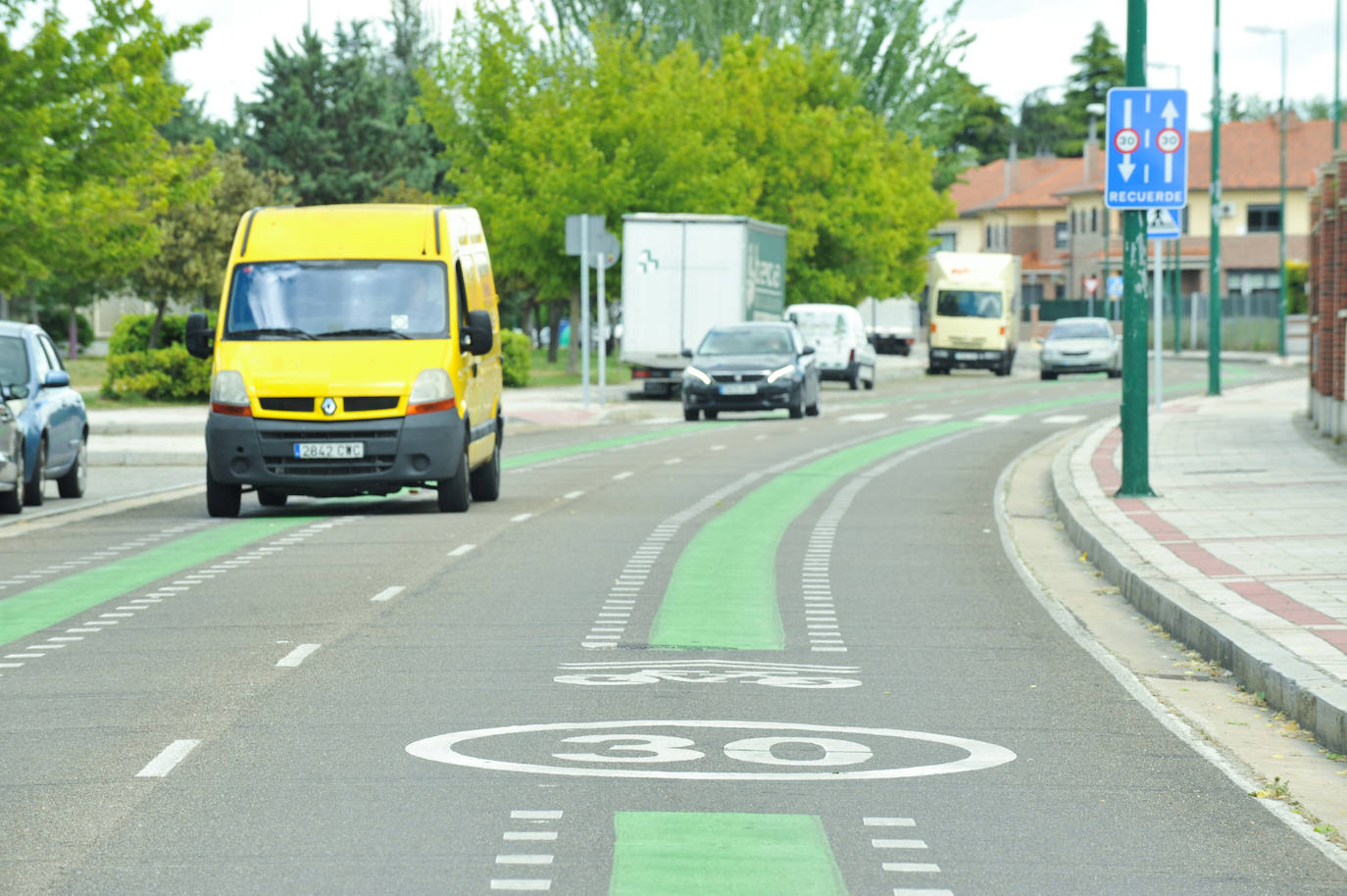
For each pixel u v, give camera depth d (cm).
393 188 10675
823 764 951
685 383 4741
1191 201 13738
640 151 7000
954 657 1312
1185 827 834
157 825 815
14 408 2462
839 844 790
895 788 898
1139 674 1277
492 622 1460
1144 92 2319
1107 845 799
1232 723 1102
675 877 734
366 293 2344
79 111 4200
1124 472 2378
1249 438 3438
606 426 4541
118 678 1199
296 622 1454
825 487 2783
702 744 998
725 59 8638
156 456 3441
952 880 736
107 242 4294
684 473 3044
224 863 753
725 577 1747
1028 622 1489
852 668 1262
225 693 1146
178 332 5488
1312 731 1066
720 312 5884
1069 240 15088
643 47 7444
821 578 1747
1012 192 16388
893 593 1650
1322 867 772
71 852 770
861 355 6681
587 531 2141
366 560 1864
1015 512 2436
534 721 1061
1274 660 1184
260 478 2269
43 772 925
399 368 2283
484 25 7206
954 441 3875
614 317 10838
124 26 4228
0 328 2589
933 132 10862
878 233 8712
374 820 826
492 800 863
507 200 6919
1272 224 13512
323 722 1052
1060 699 1153
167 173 4344
